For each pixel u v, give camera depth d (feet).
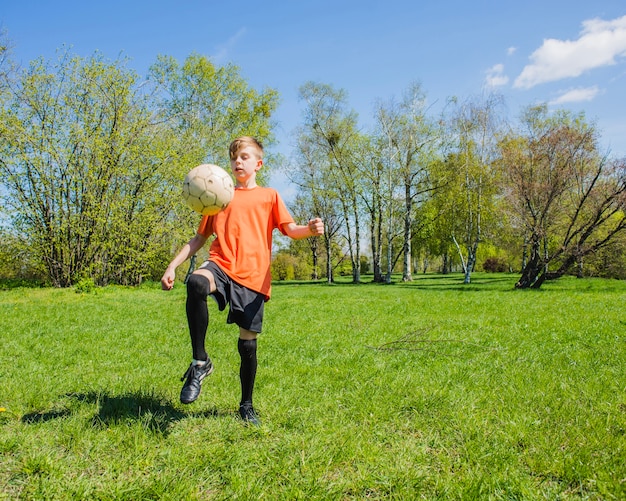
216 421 10.39
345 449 8.89
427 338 22.94
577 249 74.33
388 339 22.90
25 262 68.90
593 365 16.78
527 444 9.34
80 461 8.29
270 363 17.43
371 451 8.90
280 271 158.10
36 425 9.97
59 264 67.56
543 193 77.05
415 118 107.86
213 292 9.77
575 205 81.05
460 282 105.50
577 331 24.93
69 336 23.32
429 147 107.45
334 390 13.43
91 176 65.26
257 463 8.36
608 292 60.54
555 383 13.97
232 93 102.68
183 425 10.20
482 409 11.59
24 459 8.27
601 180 76.54
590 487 7.67
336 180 116.16
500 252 177.68
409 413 11.40
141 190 71.31
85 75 66.23
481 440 9.41
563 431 9.95
